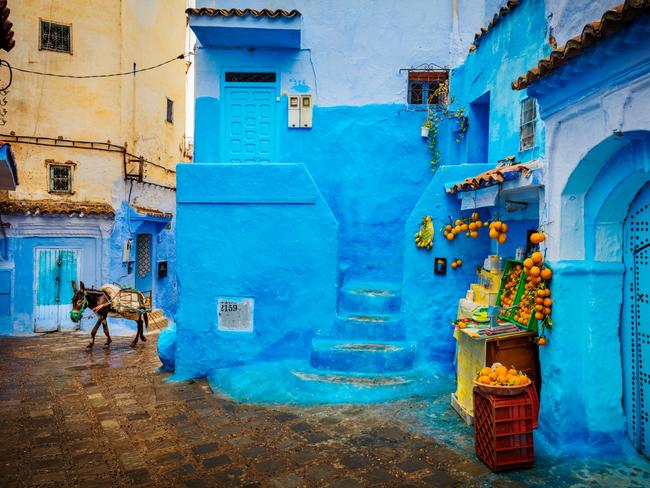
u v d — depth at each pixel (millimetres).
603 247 4797
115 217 13750
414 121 9625
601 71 4059
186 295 7711
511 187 5621
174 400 6648
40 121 13062
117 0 13945
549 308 4867
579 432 4754
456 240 7410
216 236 7652
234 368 7598
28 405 6574
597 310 4730
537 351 5297
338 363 6941
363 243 9680
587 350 4754
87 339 11898
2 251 12711
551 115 4883
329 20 9664
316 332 7559
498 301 6059
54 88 13227
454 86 9500
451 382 6754
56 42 13266
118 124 13969
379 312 8008
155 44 15977
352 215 9695
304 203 7559
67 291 13297
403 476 4355
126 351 10312
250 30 8891
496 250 7227
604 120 4125
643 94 3701
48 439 5406
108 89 13852
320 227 7559
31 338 12039
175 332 8500
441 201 7422
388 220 9648
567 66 4297
